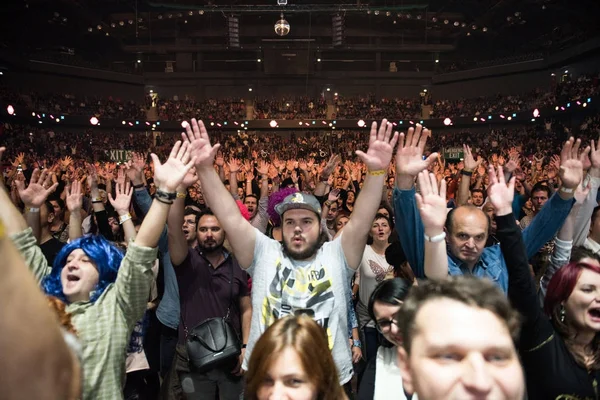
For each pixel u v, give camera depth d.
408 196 2.84
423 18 37.22
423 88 40.41
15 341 0.50
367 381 2.67
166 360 3.98
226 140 37.28
